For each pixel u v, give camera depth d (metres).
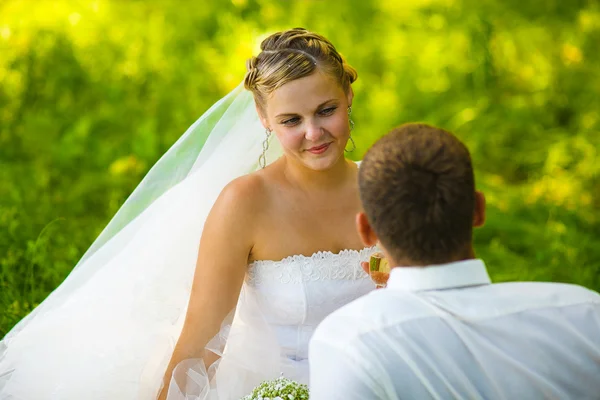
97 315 3.61
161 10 9.57
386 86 8.77
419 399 2.10
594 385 2.16
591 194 6.98
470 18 9.57
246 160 3.75
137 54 8.54
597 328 2.16
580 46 9.15
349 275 3.45
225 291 3.35
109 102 7.92
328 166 3.26
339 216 3.48
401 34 9.64
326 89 3.17
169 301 3.64
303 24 9.70
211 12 9.56
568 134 7.88
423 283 2.16
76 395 3.38
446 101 8.48
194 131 3.79
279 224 3.41
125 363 3.44
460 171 2.14
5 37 8.12
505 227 6.43
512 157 7.66
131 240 3.71
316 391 2.14
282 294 3.43
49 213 6.13
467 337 2.12
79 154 7.14
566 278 5.58
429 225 2.13
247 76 3.27
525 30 9.48
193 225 3.67
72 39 8.48
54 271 4.86
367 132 7.80
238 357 3.36
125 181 6.77
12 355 3.56
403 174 2.14
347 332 2.12
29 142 7.41
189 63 8.42
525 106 8.27
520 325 2.14
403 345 2.10
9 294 4.62
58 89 8.05
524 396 2.13
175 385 3.17
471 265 2.19
